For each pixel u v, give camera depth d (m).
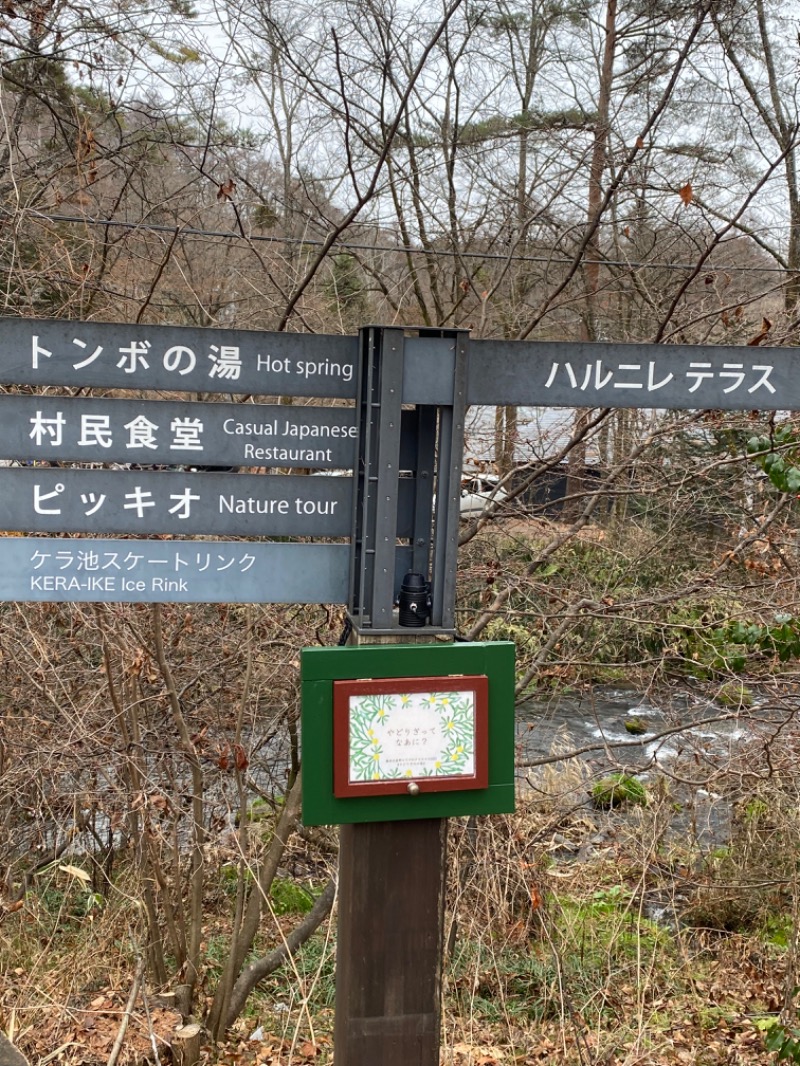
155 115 5.02
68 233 4.21
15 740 4.21
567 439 4.55
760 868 5.33
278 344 2.09
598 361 2.22
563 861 5.60
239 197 5.16
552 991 4.21
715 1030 4.48
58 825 4.54
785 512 4.62
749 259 6.39
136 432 2.05
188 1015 4.28
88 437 2.03
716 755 4.93
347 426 2.13
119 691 4.25
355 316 5.47
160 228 3.97
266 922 5.31
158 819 4.30
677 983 4.88
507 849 4.46
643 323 5.30
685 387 2.27
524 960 4.64
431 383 2.07
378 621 2.07
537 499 5.30
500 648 2.09
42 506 2.02
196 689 4.57
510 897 4.72
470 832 4.53
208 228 5.09
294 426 2.11
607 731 6.80
